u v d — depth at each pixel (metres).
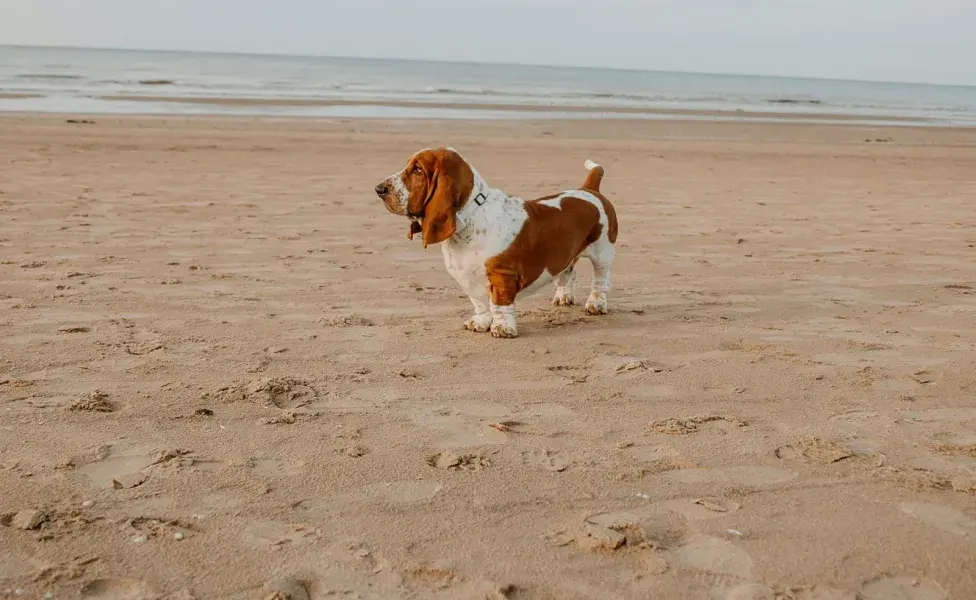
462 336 5.60
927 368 5.19
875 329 6.03
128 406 4.24
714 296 6.91
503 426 4.13
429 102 38.25
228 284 6.78
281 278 7.05
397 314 6.11
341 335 5.55
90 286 6.55
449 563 2.93
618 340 5.62
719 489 3.54
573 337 5.66
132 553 2.94
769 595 2.80
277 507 3.29
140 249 7.93
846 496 3.49
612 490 3.51
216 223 9.34
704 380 4.88
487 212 5.32
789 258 8.48
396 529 3.15
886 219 11.09
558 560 2.97
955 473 3.73
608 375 4.93
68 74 50.62
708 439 4.05
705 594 2.80
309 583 2.80
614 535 3.10
